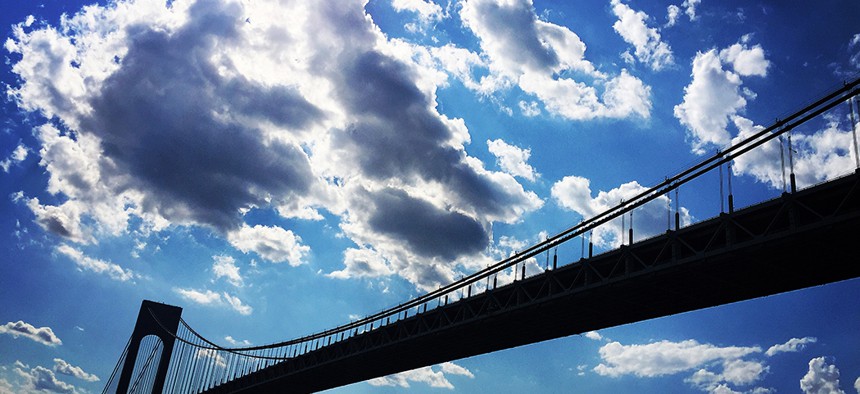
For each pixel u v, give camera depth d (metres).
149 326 190.75
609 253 72.25
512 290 85.19
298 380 142.25
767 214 58.69
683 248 66.62
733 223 60.38
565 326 85.00
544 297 79.25
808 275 61.78
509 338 93.25
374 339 114.56
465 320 91.62
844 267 59.22
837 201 54.91
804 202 56.12
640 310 75.81
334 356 125.81
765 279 63.91
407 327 105.31
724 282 65.56
